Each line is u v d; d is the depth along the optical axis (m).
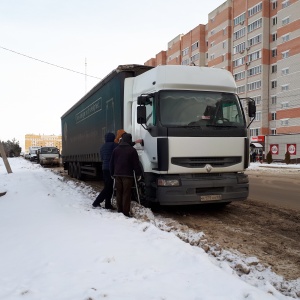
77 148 16.73
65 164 22.06
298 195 12.02
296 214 8.45
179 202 7.70
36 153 41.09
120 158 7.54
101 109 11.62
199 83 8.15
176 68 8.09
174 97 7.96
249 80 57.78
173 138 7.68
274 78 54.41
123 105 9.30
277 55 52.06
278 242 6.00
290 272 4.59
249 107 8.64
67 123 20.23
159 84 7.95
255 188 14.39
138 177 8.26
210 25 67.06
